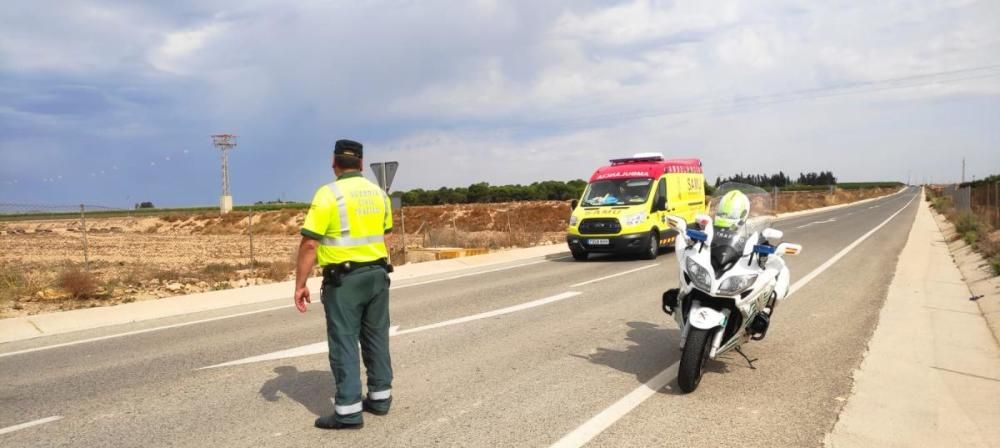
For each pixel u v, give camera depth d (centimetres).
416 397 539
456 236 2358
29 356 717
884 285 1135
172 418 496
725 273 549
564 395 540
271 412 506
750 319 583
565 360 655
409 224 4428
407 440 443
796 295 1033
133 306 1035
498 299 1052
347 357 463
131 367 657
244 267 1775
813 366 622
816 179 14625
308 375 614
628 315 894
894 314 877
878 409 498
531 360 656
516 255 1842
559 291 1127
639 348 706
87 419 497
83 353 728
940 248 1839
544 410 503
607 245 1595
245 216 5144
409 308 983
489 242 2283
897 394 536
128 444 444
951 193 5062
